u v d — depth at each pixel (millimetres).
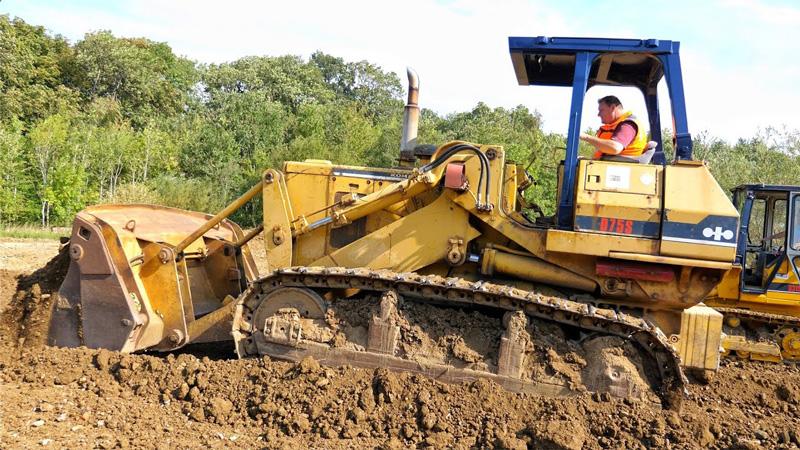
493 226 6008
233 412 5414
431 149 6586
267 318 6039
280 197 6516
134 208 7168
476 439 5016
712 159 20125
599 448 4898
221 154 28391
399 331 5738
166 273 6445
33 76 40656
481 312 5844
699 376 7539
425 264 6203
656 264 5605
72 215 24094
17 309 6562
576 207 5629
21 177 23359
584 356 5480
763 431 5504
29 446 4598
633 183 5586
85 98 45688
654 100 6895
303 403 5371
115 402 5535
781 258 10266
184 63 57781
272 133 30328
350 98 59188
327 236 6637
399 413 5270
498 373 5496
